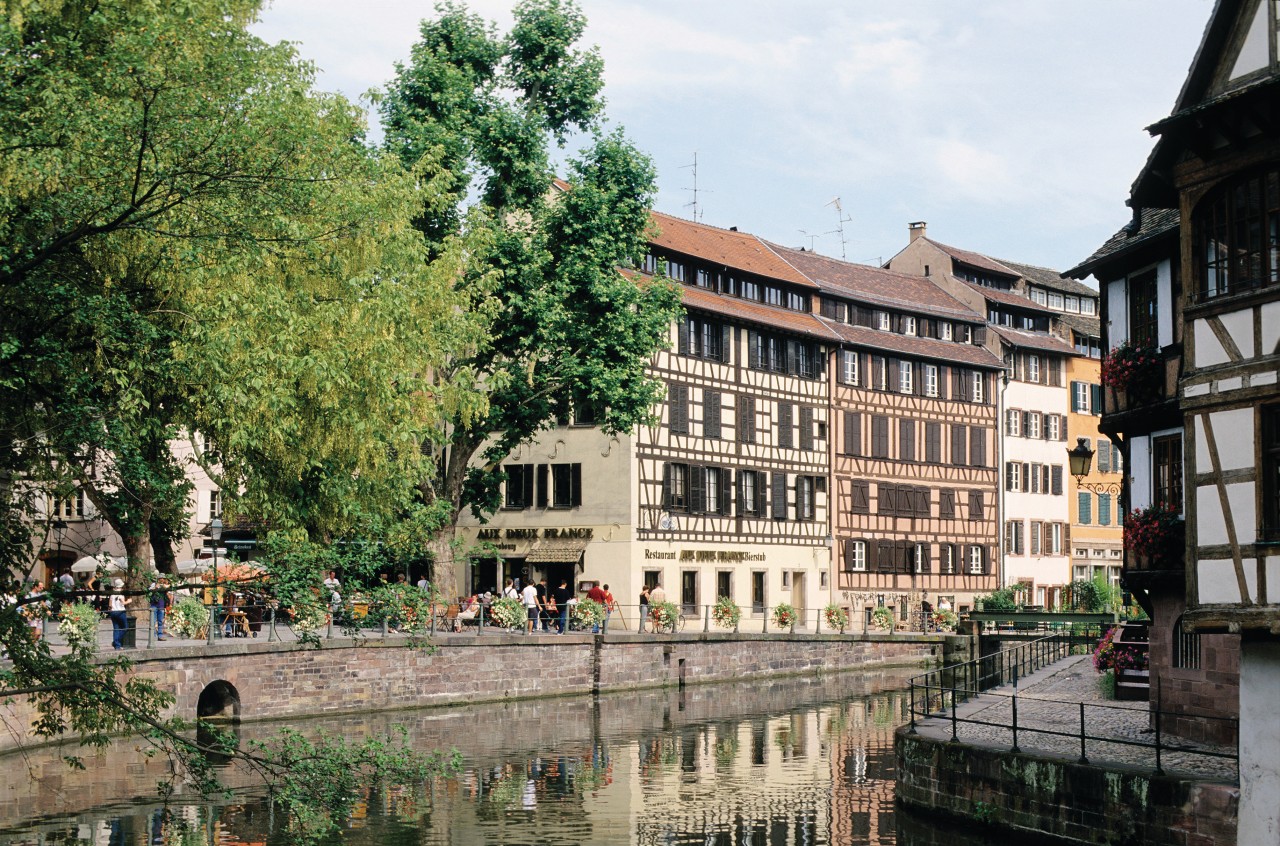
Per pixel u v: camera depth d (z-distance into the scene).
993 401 70.62
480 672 38.25
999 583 70.12
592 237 37.53
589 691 41.81
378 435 23.98
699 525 54.28
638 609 50.72
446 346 29.84
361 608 16.64
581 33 38.41
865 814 22.23
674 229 57.31
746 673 48.16
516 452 53.03
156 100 14.38
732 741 31.09
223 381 18.19
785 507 58.97
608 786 24.95
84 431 14.87
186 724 15.81
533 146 37.28
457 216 36.38
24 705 26.50
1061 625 53.19
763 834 20.75
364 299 24.66
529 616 44.06
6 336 14.35
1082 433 76.00
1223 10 17.42
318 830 16.14
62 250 14.95
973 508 69.06
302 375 21.83
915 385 66.56
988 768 19.73
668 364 53.06
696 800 23.59
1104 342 25.22
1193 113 17.44
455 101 36.75
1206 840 16.66
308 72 19.66
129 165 14.61
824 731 33.03
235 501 20.83
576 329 37.66
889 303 65.75
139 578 16.16
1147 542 22.38
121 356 15.84
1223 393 17.22
